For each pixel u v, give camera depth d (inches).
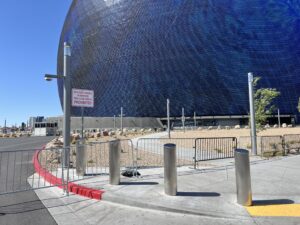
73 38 5221.5
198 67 4089.6
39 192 327.0
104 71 4662.9
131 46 4443.9
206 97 4074.8
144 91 4308.6
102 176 393.1
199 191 298.2
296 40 4082.2
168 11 4315.9
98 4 4923.7
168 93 4192.9
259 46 4045.3
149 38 4335.6
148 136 1683.1
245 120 4042.8
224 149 712.4
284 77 4020.7
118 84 4500.5
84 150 403.2
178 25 4224.9
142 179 363.9
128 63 4434.1
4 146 1090.7
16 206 270.4
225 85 4028.1
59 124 3789.4
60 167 481.4
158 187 318.0
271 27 4057.6
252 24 4062.5
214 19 4111.7
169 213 242.2
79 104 510.6
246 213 231.9
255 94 892.6
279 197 275.3
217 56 4055.1
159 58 4254.4
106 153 662.5
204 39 4097.0
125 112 4407.0
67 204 276.8
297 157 576.4
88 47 4918.8
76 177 386.9
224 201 262.8
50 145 995.9
